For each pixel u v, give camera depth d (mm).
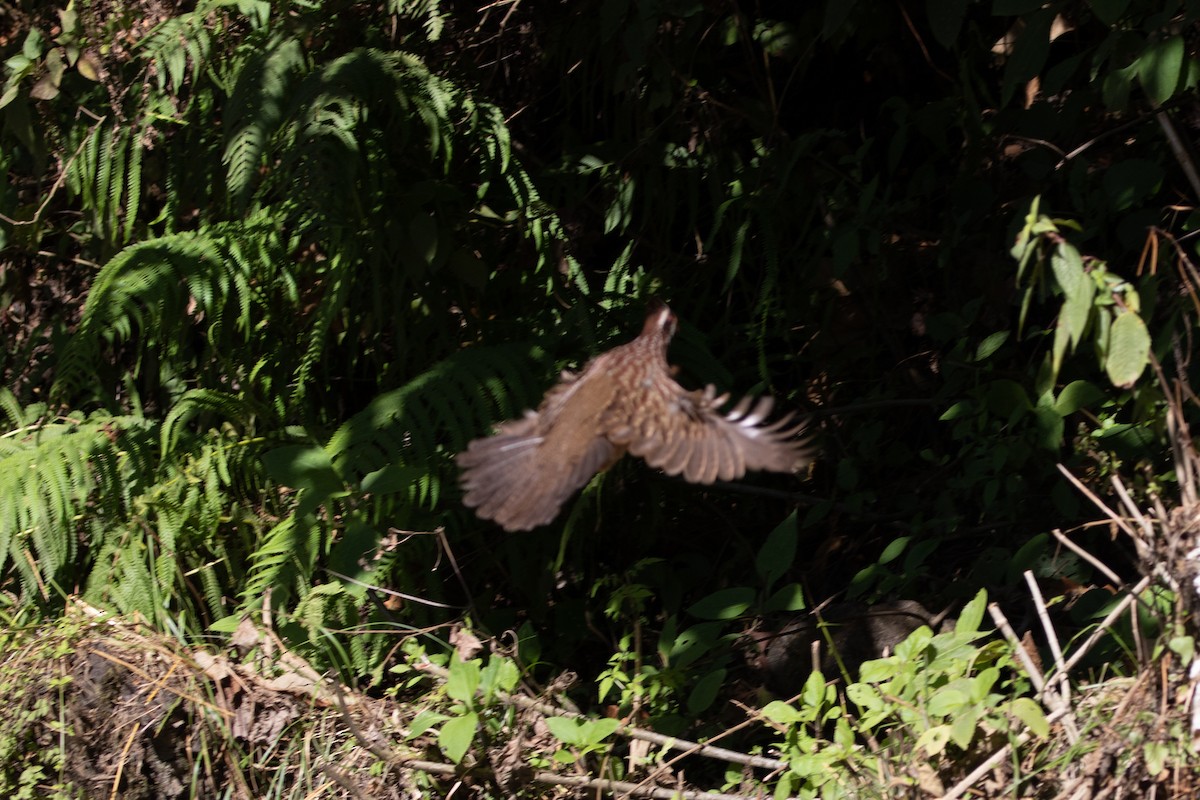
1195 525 4723
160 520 6715
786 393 8055
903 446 7566
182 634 6449
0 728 5891
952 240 7383
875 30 7590
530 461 3289
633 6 7473
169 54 7141
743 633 6641
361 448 6480
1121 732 4668
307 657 6270
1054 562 6664
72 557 6848
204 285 6773
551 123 8305
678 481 7324
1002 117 7309
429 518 6809
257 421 7355
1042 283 4805
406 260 6984
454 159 7668
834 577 7320
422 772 5543
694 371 7203
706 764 6039
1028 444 6730
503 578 7508
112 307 6648
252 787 5781
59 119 7820
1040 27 6102
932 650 5270
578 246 8102
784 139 7590
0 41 7898
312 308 7492
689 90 7668
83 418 7258
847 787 5078
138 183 7387
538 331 7383
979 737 5016
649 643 7000
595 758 5766
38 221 7812
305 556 6352
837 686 6426
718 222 7348
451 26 7867
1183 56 5938
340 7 7332
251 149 6738
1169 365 6438
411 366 7555
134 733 5828
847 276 7727
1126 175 6539
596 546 7355
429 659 5906
